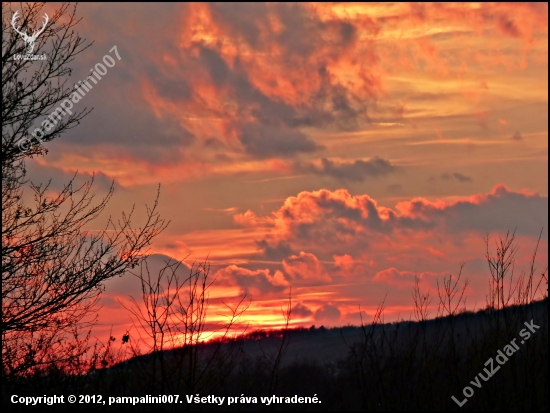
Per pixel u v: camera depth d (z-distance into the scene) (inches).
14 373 347.3
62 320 379.2
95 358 327.9
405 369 346.0
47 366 346.0
